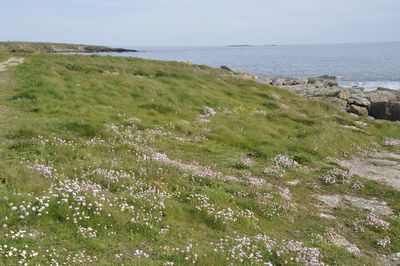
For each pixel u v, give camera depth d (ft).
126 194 44.37
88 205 38.60
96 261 31.65
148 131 81.46
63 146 57.77
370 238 48.85
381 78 388.98
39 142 58.03
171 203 45.34
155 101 110.11
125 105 102.73
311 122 108.68
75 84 113.39
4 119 73.56
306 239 45.16
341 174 71.31
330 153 86.17
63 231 35.04
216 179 58.23
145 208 42.73
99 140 67.21
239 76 199.31
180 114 101.91
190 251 35.55
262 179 63.77
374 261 42.45
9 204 35.81
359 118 137.80
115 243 35.22
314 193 62.75
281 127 100.37
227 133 87.86
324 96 201.57
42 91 99.09
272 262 37.32
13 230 33.35
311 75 430.61
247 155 77.20
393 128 129.08
